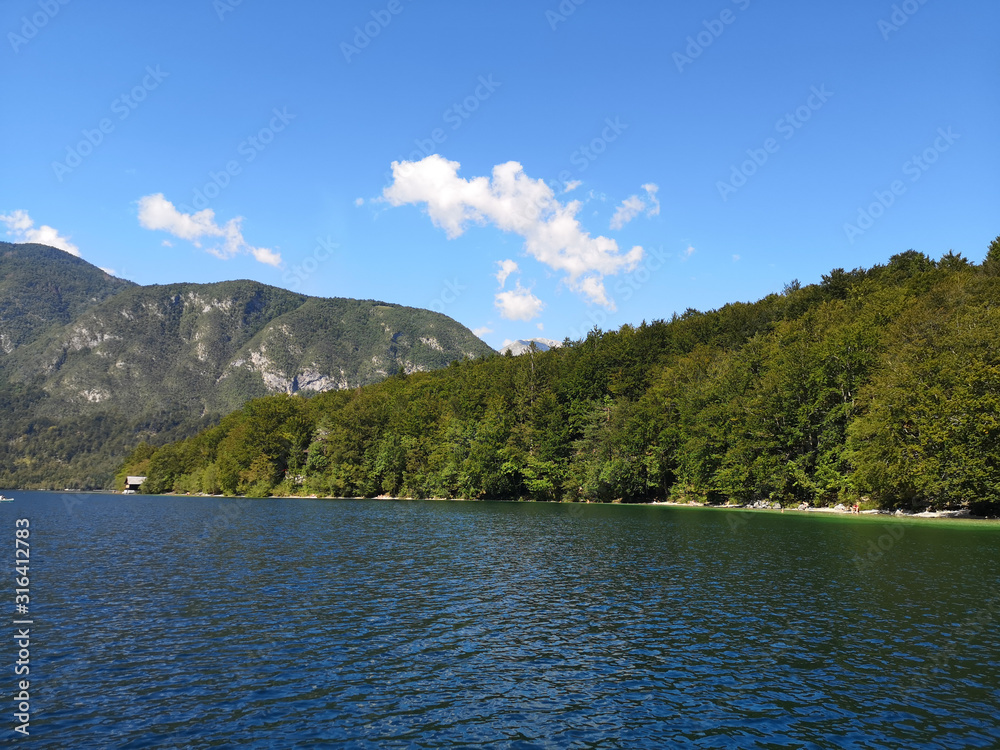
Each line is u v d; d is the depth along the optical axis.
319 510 98.06
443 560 43.69
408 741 16.31
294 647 23.94
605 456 110.50
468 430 130.75
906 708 18.41
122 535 60.00
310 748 15.91
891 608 29.42
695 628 26.42
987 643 24.17
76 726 17.06
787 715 17.95
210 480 173.75
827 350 85.94
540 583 35.59
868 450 74.00
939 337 72.38
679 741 16.39
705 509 92.69
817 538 54.53
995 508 70.88
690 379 108.88
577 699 19.12
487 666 21.95
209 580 36.41
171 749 15.77
